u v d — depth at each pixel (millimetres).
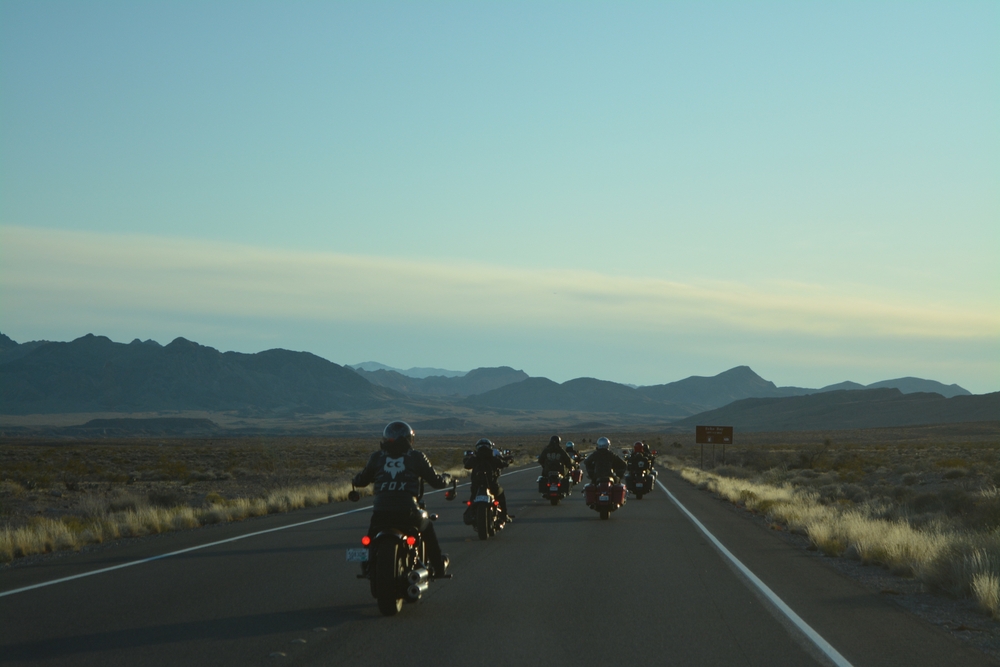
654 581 11773
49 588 11117
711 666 7422
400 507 9578
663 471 54125
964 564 11453
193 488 38031
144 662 7414
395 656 7637
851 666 7500
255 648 7902
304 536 17141
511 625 8922
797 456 78438
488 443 17109
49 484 40031
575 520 20781
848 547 15250
